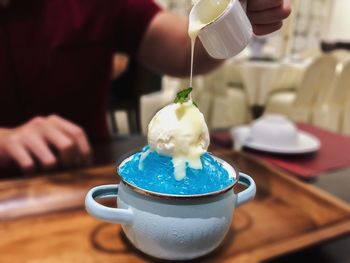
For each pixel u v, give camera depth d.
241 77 1.77
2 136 0.53
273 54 2.04
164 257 0.26
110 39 0.72
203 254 0.26
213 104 1.84
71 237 0.34
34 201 0.40
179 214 0.23
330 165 0.57
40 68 0.66
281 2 0.29
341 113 1.77
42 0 0.65
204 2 0.26
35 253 0.31
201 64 0.56
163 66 0.72
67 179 0.45
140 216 0.24
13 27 0.64
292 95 1.78
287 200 0.42
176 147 0.24
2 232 0.34
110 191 0.27
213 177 0.25
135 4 0.71
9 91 0.65
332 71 1.63
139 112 1.57
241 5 0.26
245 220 0.37
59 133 0.51
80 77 0.70
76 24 0.67
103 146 0.58
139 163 0.25
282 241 0.34
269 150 0.61
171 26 0.69
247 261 0.30
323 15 2.31
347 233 0.36
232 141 0.66
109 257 0.31
